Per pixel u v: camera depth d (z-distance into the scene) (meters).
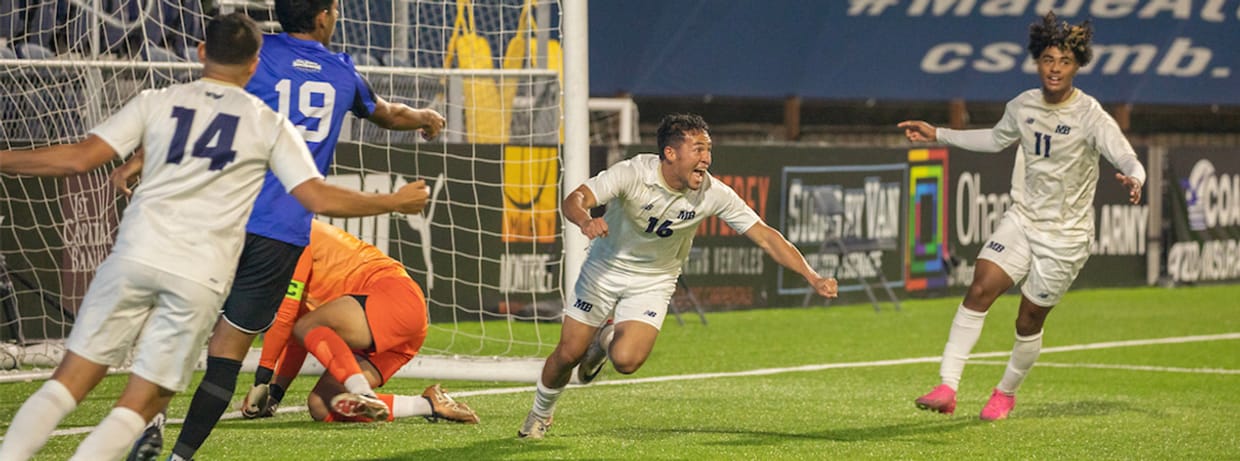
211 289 14.66
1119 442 22.45
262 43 16.59
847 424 24.11
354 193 14.84
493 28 43.78
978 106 72.50
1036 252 23.73
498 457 19.98
